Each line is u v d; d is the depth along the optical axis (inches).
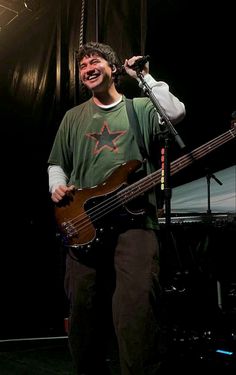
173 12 156.3
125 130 70.7
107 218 67.9
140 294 64.1
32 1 169.5
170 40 159.2
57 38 165.8
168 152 69.0
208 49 163.5
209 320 112.0
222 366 102.2
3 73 197.6
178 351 108.7
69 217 71.1
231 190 135.3
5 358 129.6
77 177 73.1
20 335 167.6
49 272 184.1
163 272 79.4
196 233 114.3
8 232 191.2
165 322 111.0
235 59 161.5
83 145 72.6
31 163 184.2
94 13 138.9
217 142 75.0
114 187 68.2
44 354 134.3
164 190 69.2
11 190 191.3
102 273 69.6
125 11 134.3
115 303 65.6
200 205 122.6
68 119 76.7
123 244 66.7
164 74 162.9
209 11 157.1
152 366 63.5
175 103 69.9
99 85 71.6
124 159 69.9
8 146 191.9
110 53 73.4
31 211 188.1
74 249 70.8
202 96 170.4
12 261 189.9
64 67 162.2
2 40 193.5
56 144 77.7
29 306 185.3
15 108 190.9
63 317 179.8
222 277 112.1
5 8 174.2
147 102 73.0
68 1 160.9
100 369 71.1
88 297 68.9
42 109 178.9
